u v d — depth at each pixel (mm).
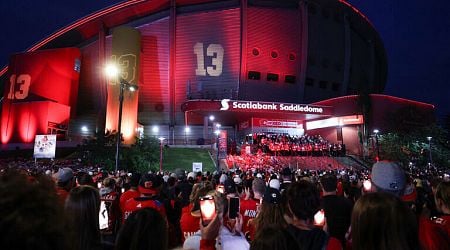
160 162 43375
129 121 61625
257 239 2416
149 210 2596
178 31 77688
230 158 46750
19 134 61938
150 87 77688
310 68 83062
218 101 59969
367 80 97000
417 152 52656
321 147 51969
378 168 3553
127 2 77938
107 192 7504
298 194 3422
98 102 80375
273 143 50750
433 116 65062
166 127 77500
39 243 1249
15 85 66125
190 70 77312
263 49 78375
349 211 4531
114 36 66938
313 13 85625
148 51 77750
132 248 2412
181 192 9750
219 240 3529
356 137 62406
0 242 1195
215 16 77500
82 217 3275
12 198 1268
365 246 2354
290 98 80875
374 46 101500
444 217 3768
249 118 67250
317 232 3357
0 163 44031
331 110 64688
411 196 6352
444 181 4066
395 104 62562
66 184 6277
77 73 74438
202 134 76250
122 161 42625
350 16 91000
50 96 68000
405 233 2285
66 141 58281
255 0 80500
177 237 8602
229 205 3965
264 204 3799
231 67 77188
